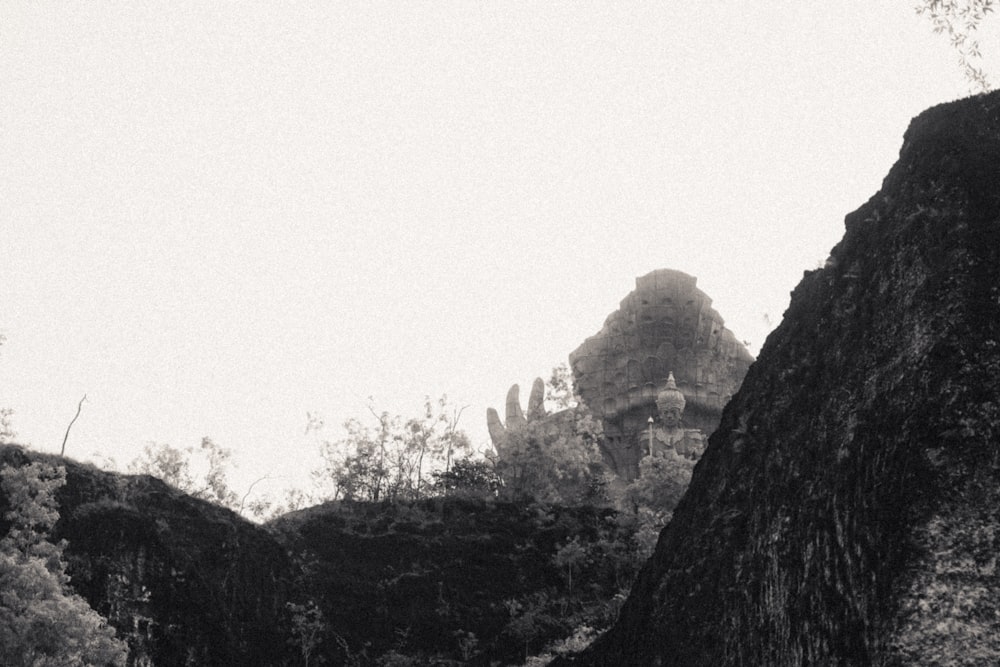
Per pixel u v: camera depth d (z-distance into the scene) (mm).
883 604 17844
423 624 53781
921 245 21625
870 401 20766
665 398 67375
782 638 20891
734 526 24859
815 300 25969
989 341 19297
